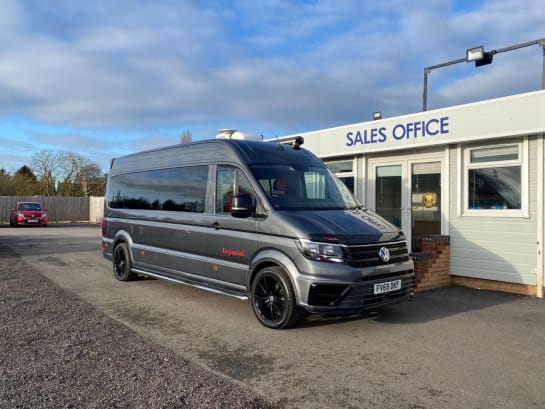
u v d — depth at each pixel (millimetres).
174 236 7555
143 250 8422
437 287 8664
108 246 9719
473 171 8812
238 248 6262
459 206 8891
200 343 5242
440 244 8750
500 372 4406
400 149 9805
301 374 4336
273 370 4434
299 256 5434
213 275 6719
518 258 8102
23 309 6613
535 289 7879
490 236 8477
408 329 5844
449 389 4008
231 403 3646
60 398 3670
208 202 6930
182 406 3562
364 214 6383
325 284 5246
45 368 4316
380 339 5422
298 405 3676
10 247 15703
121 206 9383
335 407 3650
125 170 9461
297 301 5426
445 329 5848
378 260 5586
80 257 12977
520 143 8070
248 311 6734
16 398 3658
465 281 8836
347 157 11312
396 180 10281
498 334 5645
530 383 4145
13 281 8945
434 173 9523
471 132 8375
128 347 4988
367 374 4348
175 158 7883
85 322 5977
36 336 5305
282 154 6957
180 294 7938
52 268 10859
